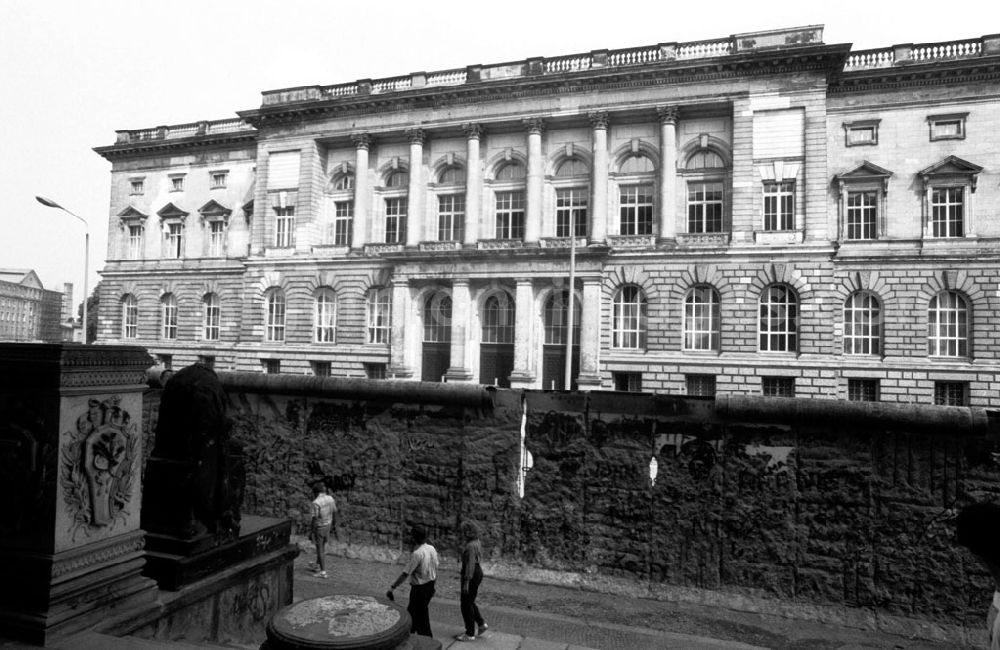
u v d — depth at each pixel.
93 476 5.60
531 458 13.80
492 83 44.12
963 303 37.03
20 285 127.38
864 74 38.62
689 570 12.57
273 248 50.94
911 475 11.44
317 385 15.66
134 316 60.94
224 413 7.11
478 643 10.10
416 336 46.09
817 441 11.98
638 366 40.53
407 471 14.83
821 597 11.77
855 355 38.44
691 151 42.03
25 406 5.44
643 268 41.03
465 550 10.54
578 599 12.62
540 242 43.19
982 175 36.88
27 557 5.20
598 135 42.72
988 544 3.44
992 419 10.88
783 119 38.78
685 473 12.74
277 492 16.06
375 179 49.75
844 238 39.22
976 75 37.00
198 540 6.70
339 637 3.96
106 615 5.55
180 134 60.03
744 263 38.97
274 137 51.38
